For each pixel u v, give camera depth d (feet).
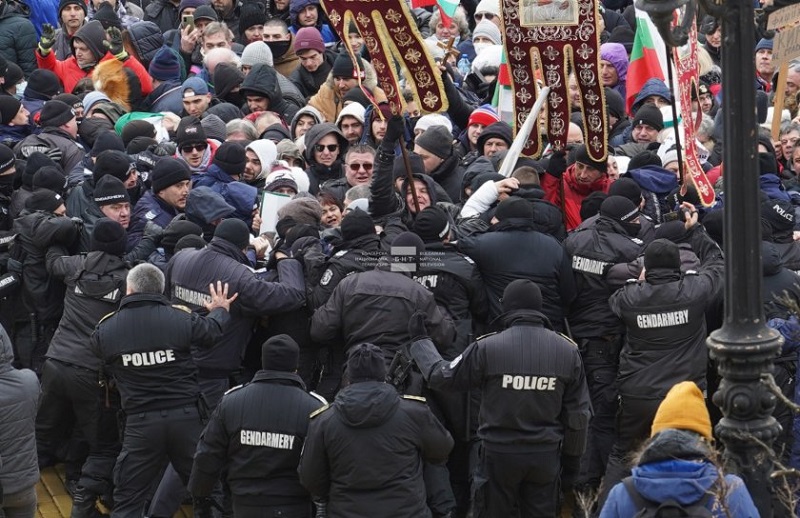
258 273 63.41
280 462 54.13
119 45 92.27
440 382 56.29
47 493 66.23
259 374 54.75
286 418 53.98
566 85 66.85
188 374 59.06
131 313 58.44
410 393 58.29
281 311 61.00
